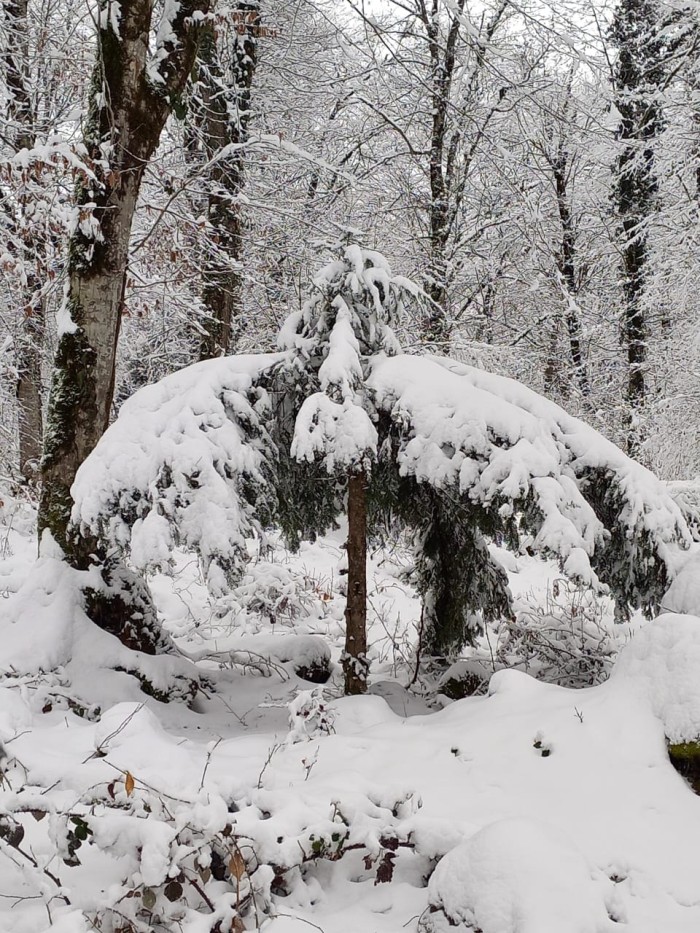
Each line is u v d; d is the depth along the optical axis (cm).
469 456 477
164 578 1000
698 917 263
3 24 929
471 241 1222
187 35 602
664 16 1176
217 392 498
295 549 610
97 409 584
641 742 351
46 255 762
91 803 267
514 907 243
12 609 512
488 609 619
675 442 1134
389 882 295
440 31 1132
